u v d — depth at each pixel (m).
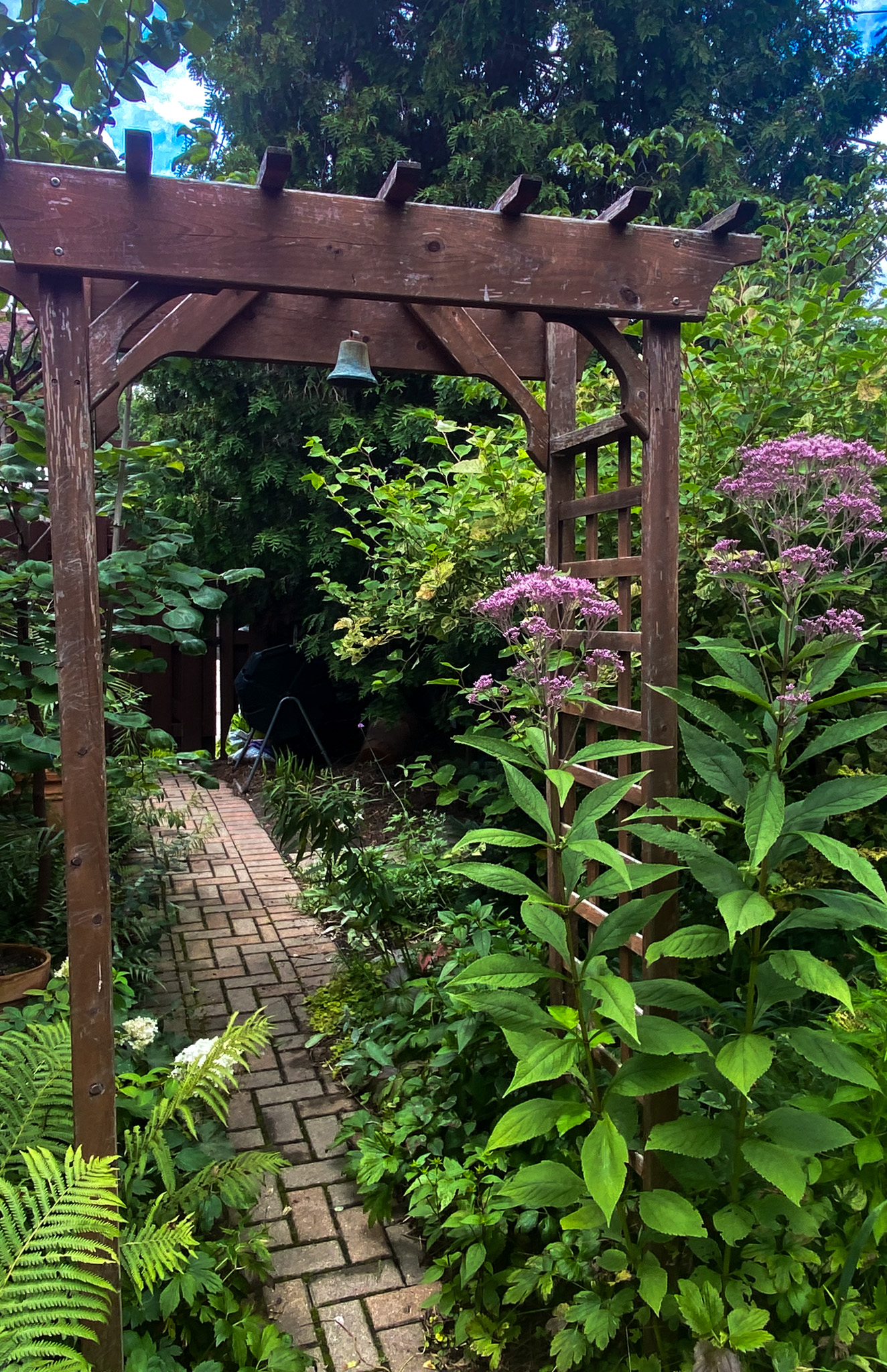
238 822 6.37
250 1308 1.98
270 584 7.72
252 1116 2.83
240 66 6.93
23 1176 1.93
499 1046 2.49
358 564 7.07
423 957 3.41
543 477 3.34
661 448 2.06
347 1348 1.98
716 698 3.02
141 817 4.40
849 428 2.96
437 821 4.41
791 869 2.73
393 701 6.84
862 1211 1.86
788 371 3.00
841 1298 1.66
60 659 1.67
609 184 6.91
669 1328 1.83
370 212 1.80
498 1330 1.95
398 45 7.25
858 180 3.88
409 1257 2.26
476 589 3.62
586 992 1.81
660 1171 1.96
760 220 4.46
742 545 3.00
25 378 3.58
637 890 2.25
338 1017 3.40
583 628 2.54
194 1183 2.05
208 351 2.29
